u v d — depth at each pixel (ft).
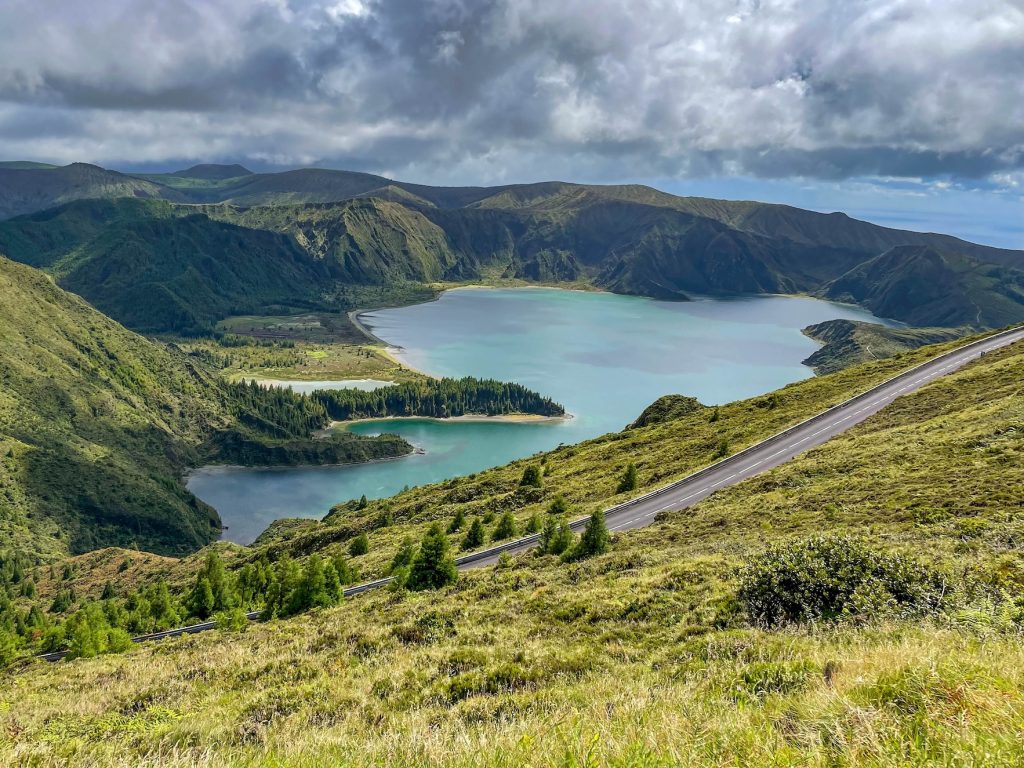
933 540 78.43
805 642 35.42
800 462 196.13
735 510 149.28
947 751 13.07
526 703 31.63
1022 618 29.84
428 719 32.58
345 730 32.68
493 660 49.49
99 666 100.89
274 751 22.88
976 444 150.71
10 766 30.50
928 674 17.88
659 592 66.08
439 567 130.11
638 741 15.80
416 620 73.87
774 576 47.83
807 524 118.83
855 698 17.76
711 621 50.39
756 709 19.57
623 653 47.24
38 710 58.39
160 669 80.74
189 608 232.53
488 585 98.94
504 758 16.87
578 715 21.42
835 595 44.24
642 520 202.69
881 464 160.15
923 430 187.93
